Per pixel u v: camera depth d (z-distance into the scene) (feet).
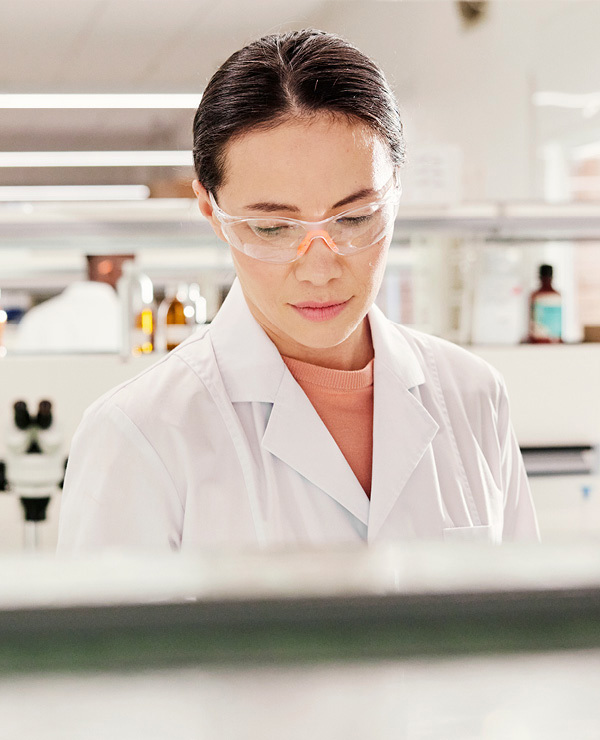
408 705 1.25
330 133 2.89
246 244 3.07
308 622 1.23
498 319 9.83
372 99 2.99
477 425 3.95
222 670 1.24
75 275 13.05
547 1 12.80
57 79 13.47
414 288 10.44
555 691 1.27
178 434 3.43
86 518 3.36
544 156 13.21
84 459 3.49
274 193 2.94
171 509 3.43
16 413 8.95
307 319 3.15
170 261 12.17
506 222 9.09
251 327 3.67
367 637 1.25
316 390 3.61
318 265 2.99
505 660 1.27
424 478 3.60
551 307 10.02
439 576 1.29
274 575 1.29
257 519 3.41
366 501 3.46
